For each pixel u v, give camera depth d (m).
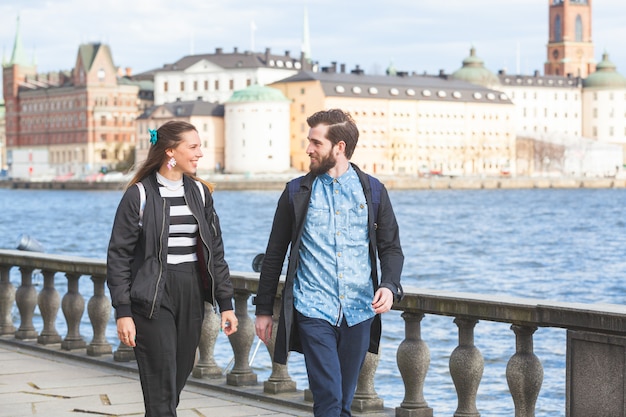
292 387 11.70
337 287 7.98
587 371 8.04
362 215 8.05
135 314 8.34
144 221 8.30
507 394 21.39
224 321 8.52
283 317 7.95
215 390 12.10
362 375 10.68
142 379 8.41
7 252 15.97
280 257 8.20
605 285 60.06
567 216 135.38
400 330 31.69
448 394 21.27
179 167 8.39
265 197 195.00
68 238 103.38
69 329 14.79
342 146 8.08
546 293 57.06
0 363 13.86
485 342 28.89
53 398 11.54
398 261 8.06
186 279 8.39
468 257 79.56
